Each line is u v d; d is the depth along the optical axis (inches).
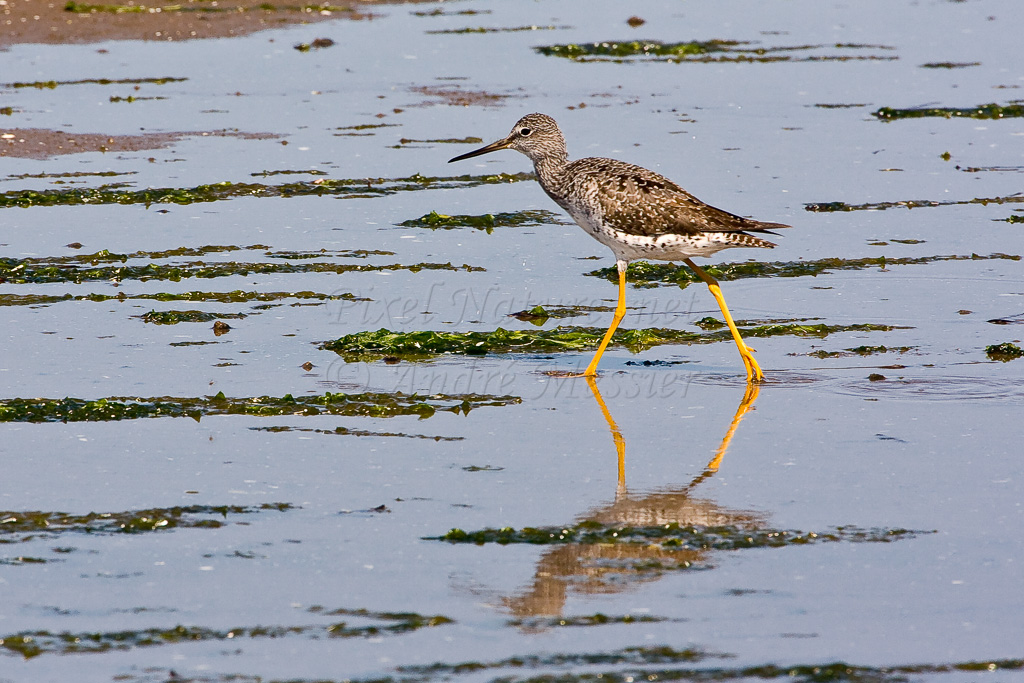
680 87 1213.1
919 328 600.4
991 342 577.3
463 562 365.7
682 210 543.5
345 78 1228.5
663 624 330.6
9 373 530.3
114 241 743.1
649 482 424.8
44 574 356.5
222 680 302.2
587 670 307.7
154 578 354.6
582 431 476.1
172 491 414.9
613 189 551.2
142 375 532.1
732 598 344.2
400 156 957.2
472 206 839.7
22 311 620.7
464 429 477.7
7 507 400.5
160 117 1059.3
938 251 732.7
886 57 1358.3
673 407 502.6
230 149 965.8
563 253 740.0
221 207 823.1
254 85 1187.3
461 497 412.5
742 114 1099.3
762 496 412.2
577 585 352.2
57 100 1105.4
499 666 309.4
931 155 962.7
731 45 1425.9
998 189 868.0
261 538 380.5
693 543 377.1
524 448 457.7
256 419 484.7
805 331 597.6
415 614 335.0
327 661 311.4
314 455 448.5
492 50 1379.2
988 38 1459.2
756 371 534.6
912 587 349.4
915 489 416.2
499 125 1053.8
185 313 617.9
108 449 451.2
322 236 763.4
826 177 896.9
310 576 356.8
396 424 482.6
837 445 457.4
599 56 1360.7
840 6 1710.1
